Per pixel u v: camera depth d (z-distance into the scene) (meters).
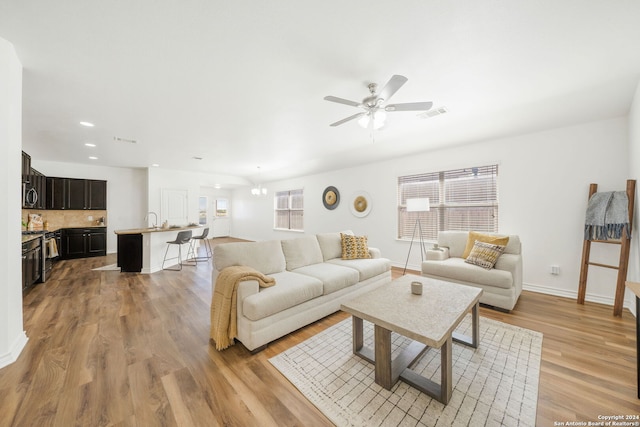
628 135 2.86
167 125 3.40
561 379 1.69
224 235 10.51
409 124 3.43
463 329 2.42
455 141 4.03
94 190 6.26
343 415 1.43
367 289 3.29
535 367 1.82
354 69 2.11
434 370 1.82
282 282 2.49
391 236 5.13
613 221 2.77
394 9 1.49
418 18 1.56
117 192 6.61
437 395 1.53
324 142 4.31
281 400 1.55
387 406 1.49
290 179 7.61
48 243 4.94
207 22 1.58
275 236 8.30
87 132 3.66
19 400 1.51
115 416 1.41
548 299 3.19
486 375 1.75
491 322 2.54
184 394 1.58
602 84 2.36
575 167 3.22
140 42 1.76
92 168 6.28
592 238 2.98
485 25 1.61
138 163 6.06
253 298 2.09
